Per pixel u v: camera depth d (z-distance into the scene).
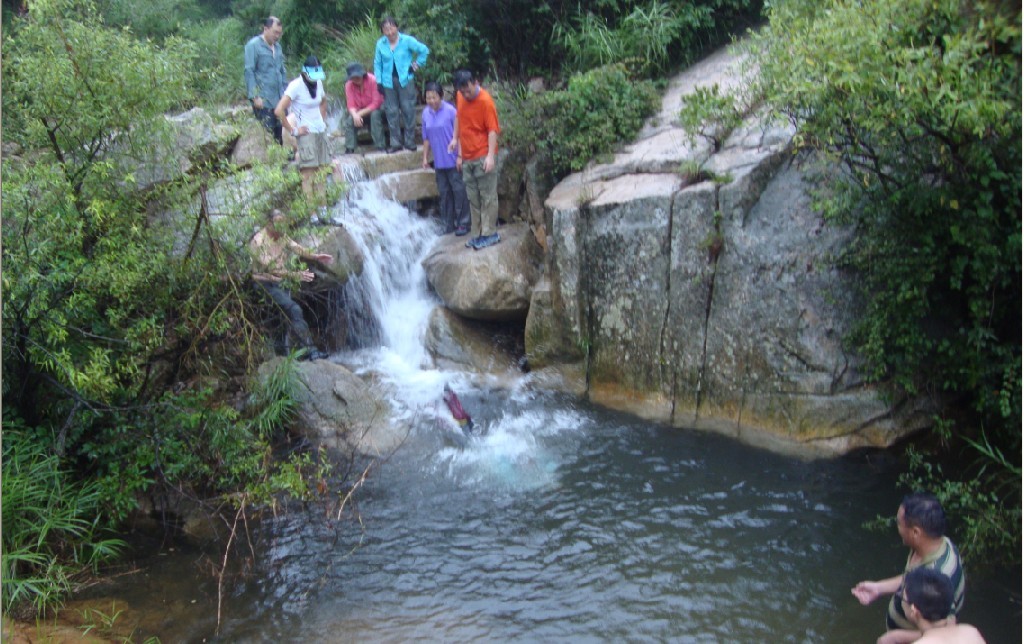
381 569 5.65
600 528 5.99
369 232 9.23
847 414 6.72
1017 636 4.76
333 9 14.52
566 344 8.34
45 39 5.90
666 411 7.68
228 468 6.36
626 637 4.90
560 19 11.32
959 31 5.46
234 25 14.70
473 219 9.25
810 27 6.24
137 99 6.12
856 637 4.84
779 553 5.62
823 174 7.02
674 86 10.18
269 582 5.55
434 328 8.88
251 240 6.32
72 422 6.12
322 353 8.52
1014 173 5.77
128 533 6.14
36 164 5.64
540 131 9.45
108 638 4.91
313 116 8.96
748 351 7.18
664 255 7.59
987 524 5.34
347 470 6.87
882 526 5.81
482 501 6.42
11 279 5.31
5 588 5.04
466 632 4.99
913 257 6.38
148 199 6.26
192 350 6.34
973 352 6.42
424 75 11.71
